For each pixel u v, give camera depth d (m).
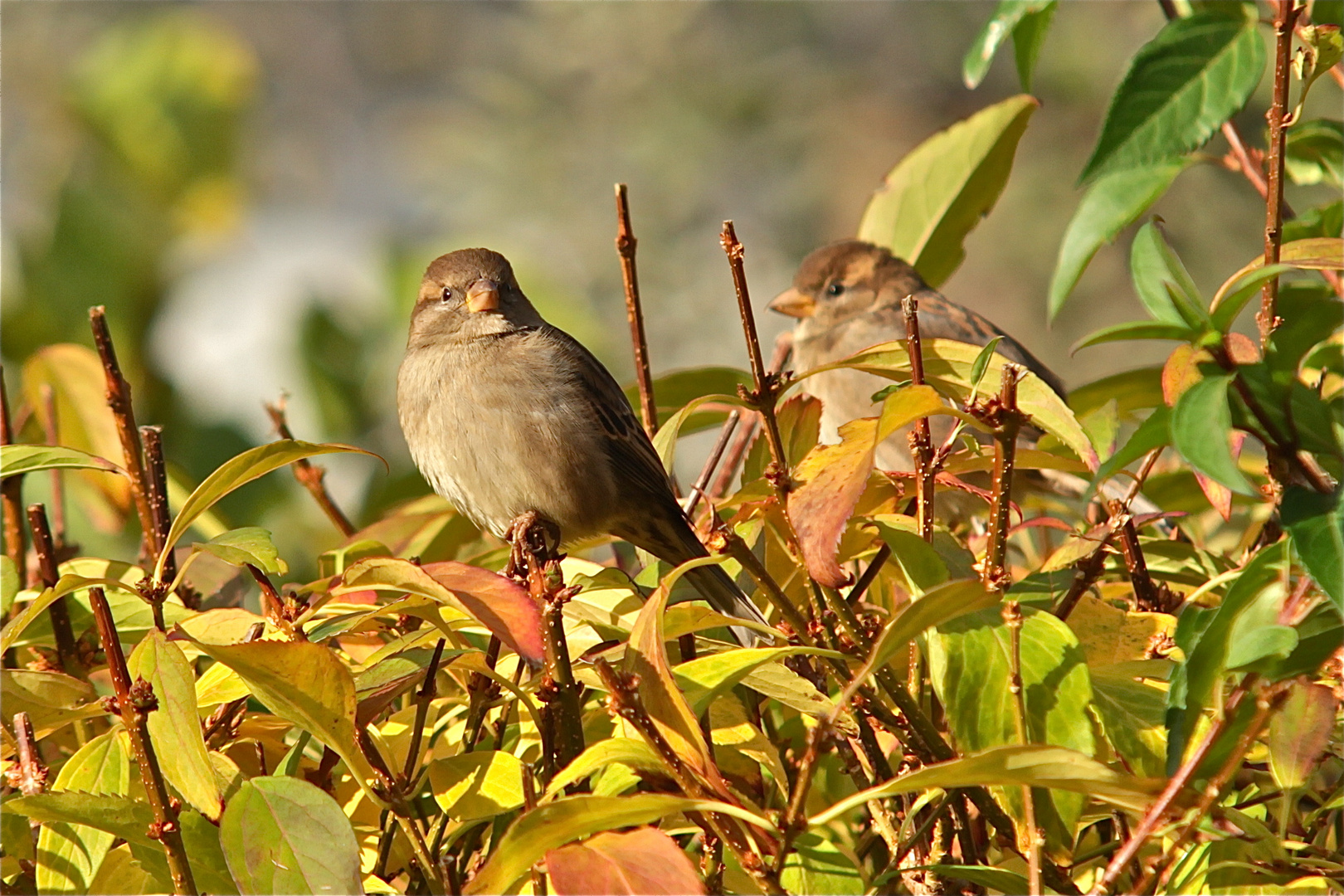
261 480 10.46
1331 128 6.50
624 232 6.79
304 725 4.48
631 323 6.88
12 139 14.45
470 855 5.05
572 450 7.90
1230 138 6.59
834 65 25.50
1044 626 4.64
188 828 4.68
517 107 24.09
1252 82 5.24
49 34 19.42
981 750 4.49
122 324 13.09
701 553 8.00
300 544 10.58
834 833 5.31
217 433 12.10
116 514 7.84
